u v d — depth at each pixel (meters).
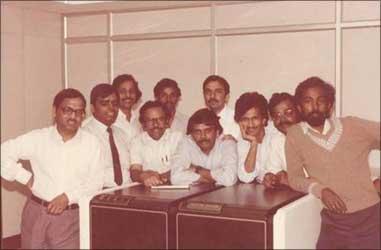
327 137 3.00
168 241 2.89
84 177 3.34
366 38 4.43
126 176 3.84
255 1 4.75
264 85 4.80
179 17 5.11
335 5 4.50
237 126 4.12
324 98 3.00
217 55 4.96
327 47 4.55
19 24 5.24
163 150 3.80
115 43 5.41
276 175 3.37
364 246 2.98
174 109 4.36
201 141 3.44
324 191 2.96
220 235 2.78
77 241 3.31
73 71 5.62
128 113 4.29
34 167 3.35
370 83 4.43
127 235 3.00
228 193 3.13
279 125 3.52
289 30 4.66
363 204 2.98
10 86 5.18
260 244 2.70
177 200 2.95
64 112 3.24
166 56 5.18
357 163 3.00
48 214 3.27
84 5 5.18
